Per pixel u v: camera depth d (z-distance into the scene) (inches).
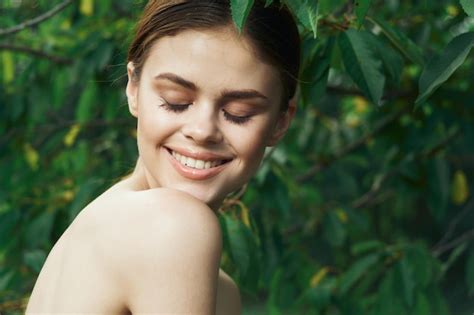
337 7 103.0
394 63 81.7
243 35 59.8
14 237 139.9
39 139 171.5
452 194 163.6
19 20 157.8
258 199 137.9
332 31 83.3
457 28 155.3
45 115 166.7
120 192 61.9
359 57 80.4
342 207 151.7
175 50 60.0
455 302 398.9
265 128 62.1
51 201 140.7
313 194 164.4
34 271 136.8
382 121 162.2
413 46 83.4
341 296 130.7
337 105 222.1
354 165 246.5
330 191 210.8
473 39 64.9
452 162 169.8
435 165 148.1
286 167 164.4
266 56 60.7
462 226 398.6
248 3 56.3
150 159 62.6
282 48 62.2
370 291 229.3
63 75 152.9
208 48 59.5
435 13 145.7
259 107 61.4
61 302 57.9
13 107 156.1
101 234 58.1
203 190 61.6
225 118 61.0
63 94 156.9
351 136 187.5
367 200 168.6
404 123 169.8
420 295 122.9
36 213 140.7
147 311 55.2
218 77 59.6
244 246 94.4
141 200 58.4
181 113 60.7
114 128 165.2
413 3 149.8
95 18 153.9
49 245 141.9
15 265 139.3
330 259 374.6
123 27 142.8
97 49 139.6
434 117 152.5
